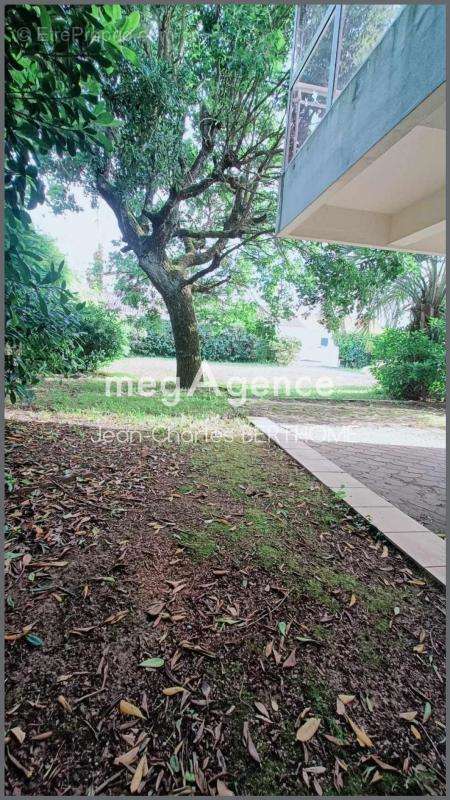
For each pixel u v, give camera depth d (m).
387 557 2.34
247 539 2.42
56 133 1.81
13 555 2.05
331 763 1.25
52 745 1.22
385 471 3.83
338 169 3.04
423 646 1.70
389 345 9.02
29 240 2.55
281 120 6.19
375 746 1.30
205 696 1.41
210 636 1.67
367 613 1.88
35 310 2.28
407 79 2.08
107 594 1.85
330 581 2.09
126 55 1.82
